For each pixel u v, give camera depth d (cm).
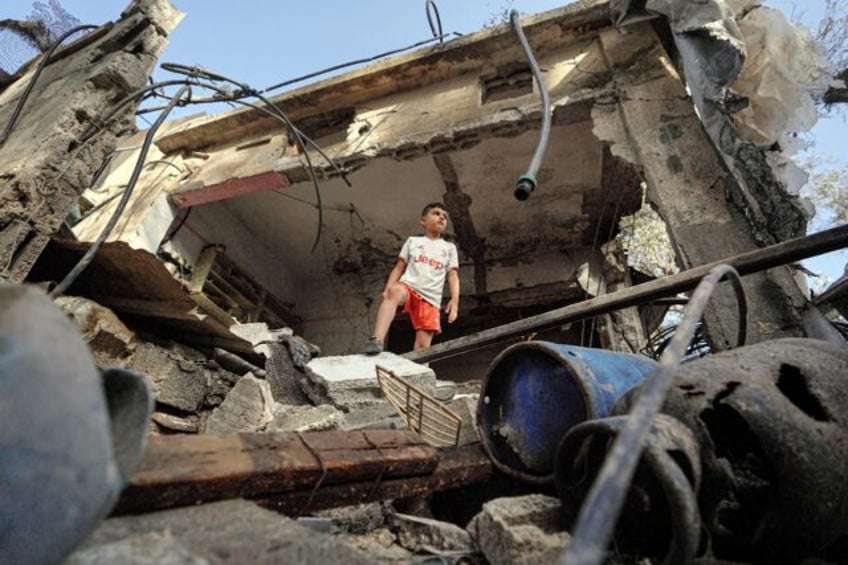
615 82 464
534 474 164
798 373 128
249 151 671
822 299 316
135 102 464
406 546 159
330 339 840
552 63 534
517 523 124
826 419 116
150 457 99
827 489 104
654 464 94
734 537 110
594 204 687
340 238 812
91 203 632
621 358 181
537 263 781
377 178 677
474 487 192
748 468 116
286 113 655
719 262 261
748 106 351
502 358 184
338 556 82
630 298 280
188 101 444
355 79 610
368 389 290
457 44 564
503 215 726
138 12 489
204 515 94
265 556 78
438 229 469
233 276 745
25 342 61
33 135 423
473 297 795
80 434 64
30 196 368
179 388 357
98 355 319
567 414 160
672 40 458
